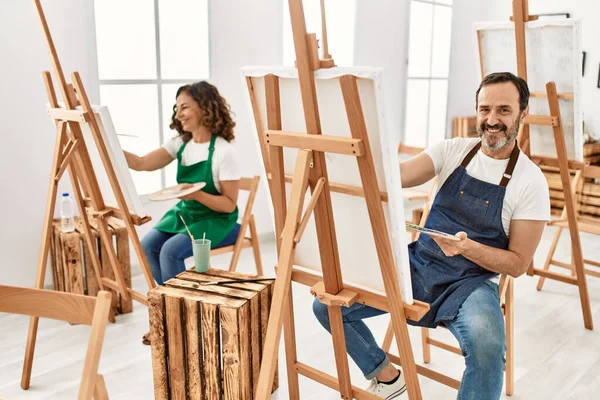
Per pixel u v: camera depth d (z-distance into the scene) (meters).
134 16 3.37
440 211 1.96
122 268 2.90
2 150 2.95
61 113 2.16
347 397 1.75
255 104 1.61
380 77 1.21
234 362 1.89
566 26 2.37
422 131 5.41
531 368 2.48
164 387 2.03
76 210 3.22
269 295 2.06
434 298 1.83
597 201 4.34
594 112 5.28
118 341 2.66
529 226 1.81
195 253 2.19
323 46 1.37
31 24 2.93
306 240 1.67
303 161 1.39
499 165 1.88
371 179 1.33
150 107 3.54
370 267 1.53
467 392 1.63
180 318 1.92
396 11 4.80
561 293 3.34
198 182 2.81
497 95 1.82
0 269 3.04
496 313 1.70
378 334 2.79
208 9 3.64
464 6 5.55
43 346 2.61
